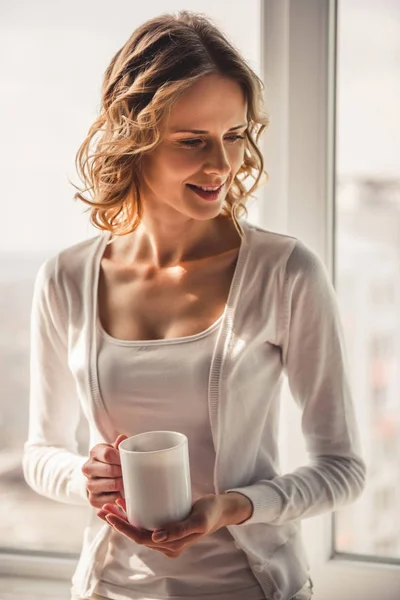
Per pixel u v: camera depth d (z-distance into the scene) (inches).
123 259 53.6
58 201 64.0
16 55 63.4
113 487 46.7
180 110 45.6
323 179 57.8
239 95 46.9
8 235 65.4
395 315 59.4
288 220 58.7
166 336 50.1
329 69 57.0
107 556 49.9
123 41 61.2
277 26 57.1
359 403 60.8
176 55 45.9
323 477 48.8
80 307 53.1
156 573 48.1
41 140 63.7
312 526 60.0
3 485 67.5
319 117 57.2
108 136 50.3
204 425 48.1
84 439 65.8
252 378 48.9
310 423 50.6
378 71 57.2
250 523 46.4
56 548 66.7
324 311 49.4
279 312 49.6
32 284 65.5
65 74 62.6
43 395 55.6
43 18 62.6
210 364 47.7
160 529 40.3
